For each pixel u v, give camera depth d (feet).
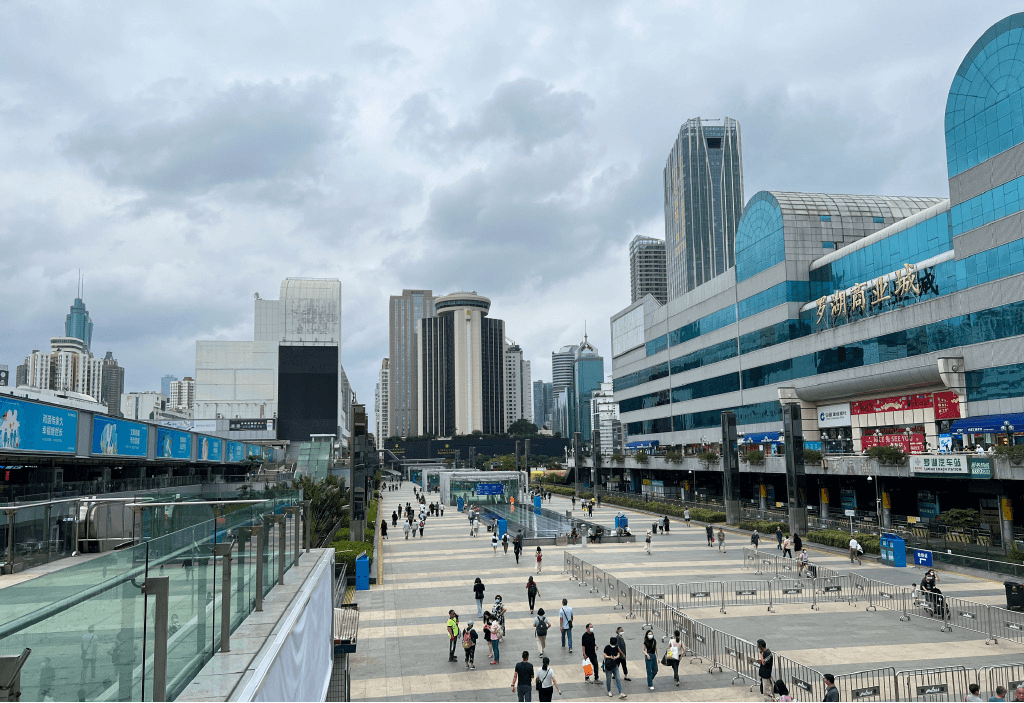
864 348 194.90
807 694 60.39
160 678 18.69
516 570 130.11
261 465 263.90
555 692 64.39
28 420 90.12
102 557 17.11
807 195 243.19
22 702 15.49
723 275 277.85
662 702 61.16
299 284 421.18
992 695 57.21
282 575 37.68
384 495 389.80
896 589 99.71
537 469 645.51
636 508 267.80
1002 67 148.87
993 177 152.05
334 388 410.52
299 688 30.12
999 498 145.28
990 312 152.66
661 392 345.10
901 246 191.11
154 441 145.48
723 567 130.31
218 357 399.85
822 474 199.00
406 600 104.58
